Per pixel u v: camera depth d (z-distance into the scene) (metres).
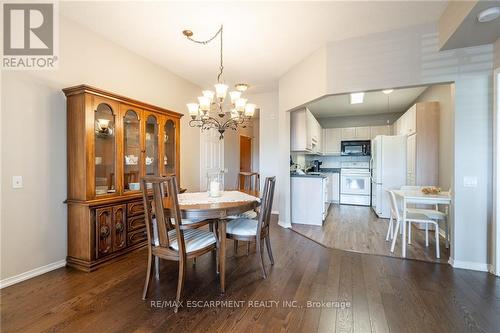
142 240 3.08
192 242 2.07
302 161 6.09
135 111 3.00
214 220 2.55
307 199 4.39
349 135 6.76
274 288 2.16
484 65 2.47
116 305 1.89
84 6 2.38
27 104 2.30
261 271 2.51
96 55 2.88
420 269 2.55
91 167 2.49
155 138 3.36
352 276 2.40
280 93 4.31
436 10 2.43
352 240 3.50
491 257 2.47
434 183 3.94
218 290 2.13
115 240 2.72
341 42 3.04
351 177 6.41
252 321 1.70
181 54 3.44
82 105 2.44
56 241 2.52
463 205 2.56
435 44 2.63
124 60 3.23
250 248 3.20
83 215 2.49
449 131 3.55
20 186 2.25
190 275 2.42
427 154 3.98
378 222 4.54
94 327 1.63
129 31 2.84
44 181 2.42
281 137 4.29
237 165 6.66
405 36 2.75
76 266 2.53
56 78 2.50
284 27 2.75
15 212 2.22
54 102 2.49
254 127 7.88
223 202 2.35
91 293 2.06
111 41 3.05
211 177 5.16
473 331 1.61
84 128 2.44
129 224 2.89
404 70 2.76
